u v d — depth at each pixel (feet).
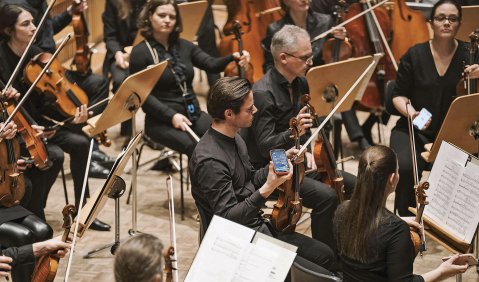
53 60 22.34
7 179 19.26
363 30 28.68
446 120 19.89
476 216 16.25
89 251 22.16
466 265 15.23
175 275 14.60
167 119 23.76
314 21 27.96
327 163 20.04
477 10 27.25
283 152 16.57
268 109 20.27
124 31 29.86
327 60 27.17
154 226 23.85
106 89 27.91
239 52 25.17
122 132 31.32
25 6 25.34
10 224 18.72
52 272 15.88
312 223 20.42
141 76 21.56
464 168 16.56
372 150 14.62
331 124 27.09
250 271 14.03
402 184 22.38
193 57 25.29
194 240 22.94
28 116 21.85
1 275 15.90
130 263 11.69
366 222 14.48
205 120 24.81
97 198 17.13
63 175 24.12
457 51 23.00
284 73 20.54
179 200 25.66
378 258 14.51
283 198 17.72
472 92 22.26
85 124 25.45
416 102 23.65
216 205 16.88
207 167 16.96
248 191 17.83
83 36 27.20
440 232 17.33
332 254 18.10
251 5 29.73
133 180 22.20
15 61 22.63
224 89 16.98
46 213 24.70
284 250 14.12
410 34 29.40
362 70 22.33
